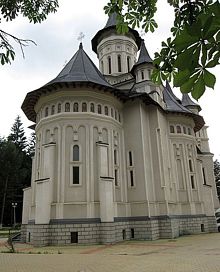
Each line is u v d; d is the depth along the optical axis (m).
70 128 20.62
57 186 19.33
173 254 13.26
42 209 18.42
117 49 33.59
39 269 9.52
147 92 25.83
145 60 27.02
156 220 21.72
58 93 21.28
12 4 6.29
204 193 27.78
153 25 4.72
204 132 43.53
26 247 17.75
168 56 2.85
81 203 18.98
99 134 21.03
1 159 49.91
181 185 25.77
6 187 48.50
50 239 18.14
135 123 23.44
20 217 51.78
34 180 22.22
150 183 22.47
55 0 6.70
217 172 71.06
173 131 27.22
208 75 2.10
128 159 22.95
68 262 10.89
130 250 15.30
